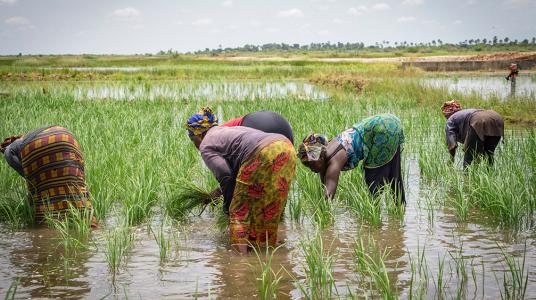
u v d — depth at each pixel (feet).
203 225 20.16
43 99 58.95
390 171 21.12
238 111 48.11
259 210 16.98
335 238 18.22
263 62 209.46
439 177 26.27
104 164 24.79
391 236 18.22
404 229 18.97
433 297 13.24
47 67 193.16
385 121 20.42
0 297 13.55
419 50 571.69
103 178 22.76
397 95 64.95
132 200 20.51
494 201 20.06
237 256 16.76
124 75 123.75
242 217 17.11
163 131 36.09
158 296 13.69
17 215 21.06
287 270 15.55
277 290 14.07
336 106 50.49
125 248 17.01
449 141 27.68
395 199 20.86
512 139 30.58
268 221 17.10
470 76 117.80
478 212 20.94
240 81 108.78
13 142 21.27
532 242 17.28
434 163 26.76
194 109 51.31
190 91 78.74
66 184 20.34
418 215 20.67
